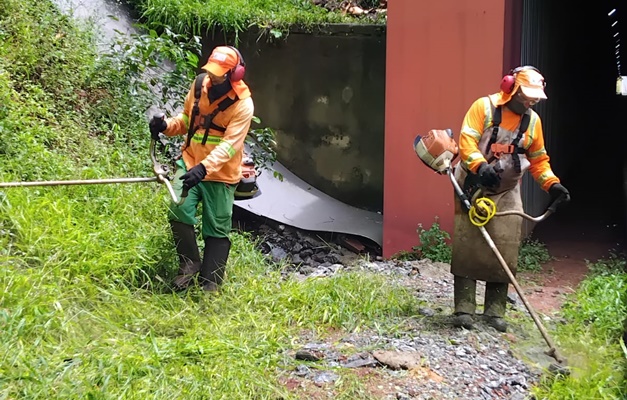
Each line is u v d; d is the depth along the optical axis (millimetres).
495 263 5289
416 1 7367
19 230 5336
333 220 8406
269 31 9180
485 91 7188
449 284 6590
